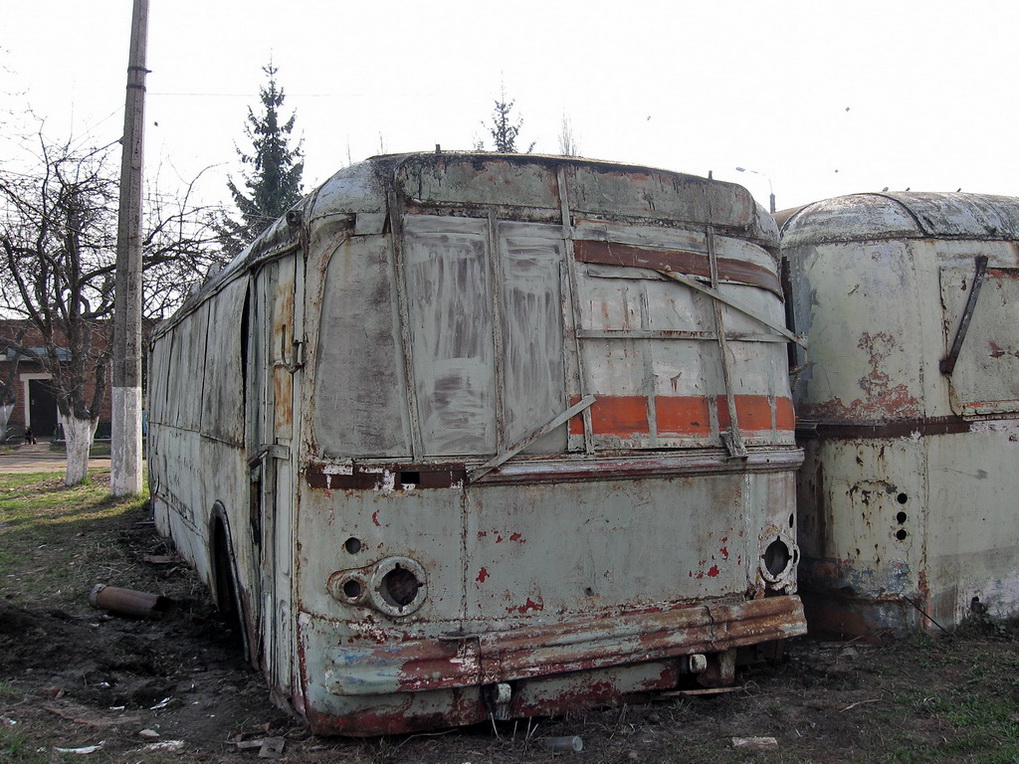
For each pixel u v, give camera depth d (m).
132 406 14.29
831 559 5.52
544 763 3.70
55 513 12.76
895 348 5.41
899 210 5.60
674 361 4.41
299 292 4.00
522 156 4.24
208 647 5.93
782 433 4.75
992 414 5.65
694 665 4.28
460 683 3.78
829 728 4.12
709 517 4.41
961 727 4.11
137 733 4.22
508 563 3.96
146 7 13.73
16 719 4.38
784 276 5.75
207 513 6.52
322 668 3.74
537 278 4.16
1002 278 5.75
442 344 3.96
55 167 16.52
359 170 3.99
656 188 4.51
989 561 5.61
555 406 4.10
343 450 3.79
